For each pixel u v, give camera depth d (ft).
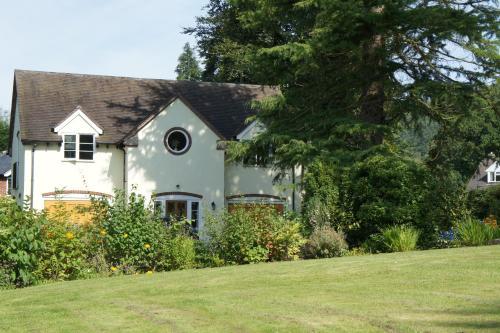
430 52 75.87
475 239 57.26
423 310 25.00
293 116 79.25
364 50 75.20
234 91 123.34
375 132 74.02
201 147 106.11
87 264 46.88
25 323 26.20
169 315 26.55
